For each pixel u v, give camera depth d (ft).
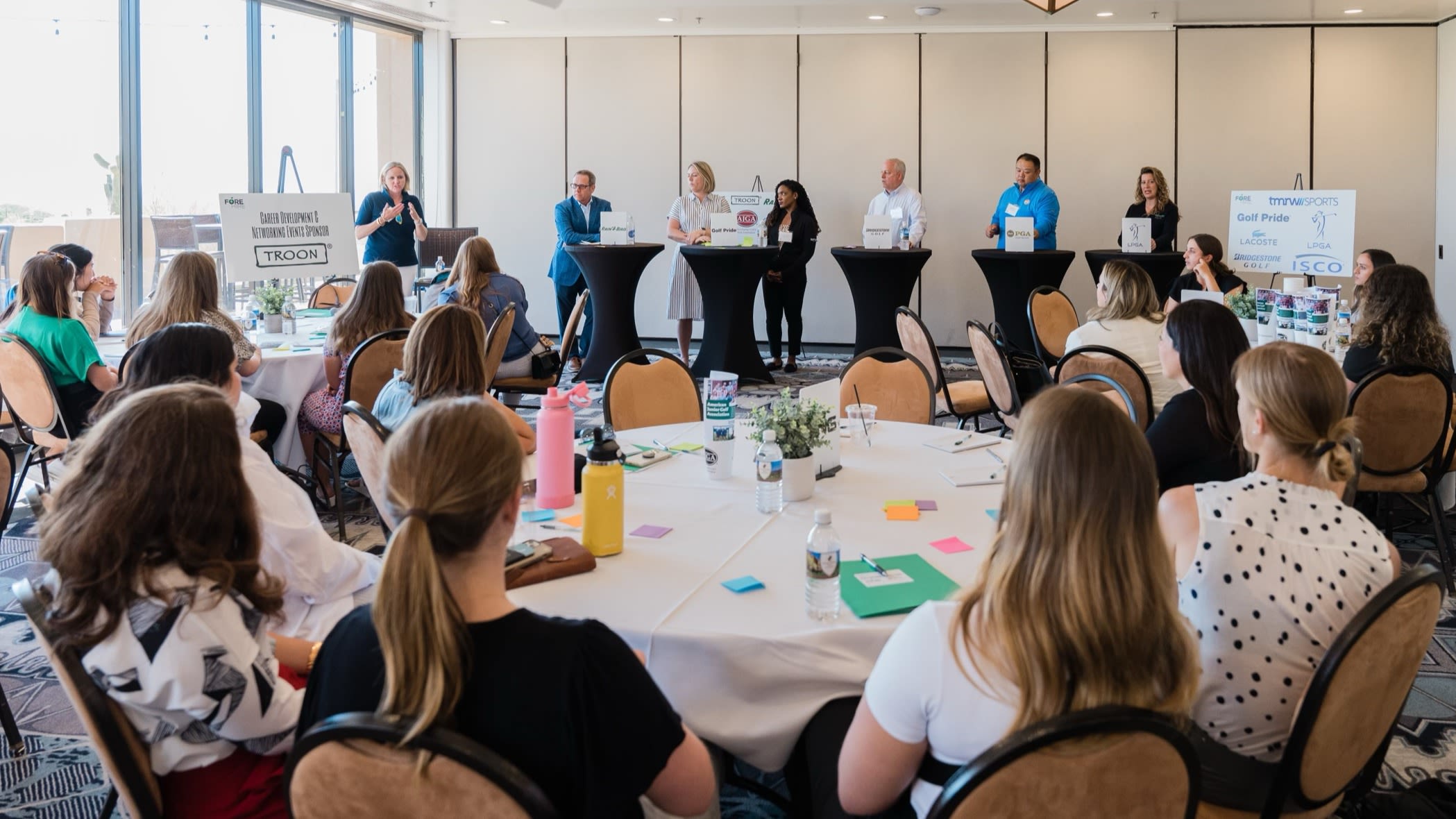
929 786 4.35
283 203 19.61
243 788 4.94
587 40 31.30
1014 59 29.78
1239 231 21.53
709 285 24.39
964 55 29.96
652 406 12.03
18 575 12.47
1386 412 11.40
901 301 24.77
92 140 21.45
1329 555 5.11
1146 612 3.90
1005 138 30.12
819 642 5.58
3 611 11.51
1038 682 3.87
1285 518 5.18
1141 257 25.03
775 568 6.59
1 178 20.01
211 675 4.60
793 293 27.25
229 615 4.69
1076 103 29.71
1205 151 29.45
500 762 3.61
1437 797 6.89
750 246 23.82
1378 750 5.91
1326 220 20.49
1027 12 28.19
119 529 4.50
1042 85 29.78
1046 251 24.85
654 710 4.03
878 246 24.68
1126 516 3.90
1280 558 5.12
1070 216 30.17
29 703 9.39
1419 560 13.01
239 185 24.99
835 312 31.68
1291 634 5.08
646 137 31.48
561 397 7.71
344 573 7.39
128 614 4.53
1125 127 29.60
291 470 14.82
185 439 4.62
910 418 12.37
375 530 14.23
